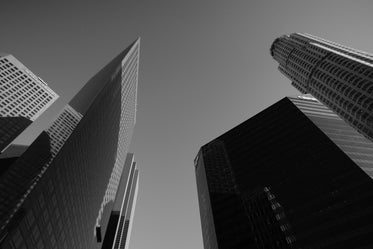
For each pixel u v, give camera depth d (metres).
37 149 106.06
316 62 152.12
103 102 145.00
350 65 129.00
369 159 97.44
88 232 124.75
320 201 88.44
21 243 61.50
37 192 68.06
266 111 153.62
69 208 91.94
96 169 138.12
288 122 133.38
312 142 112.75
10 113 173.38
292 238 84.88
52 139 118.69
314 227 82.31
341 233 75.38
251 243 95.06
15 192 82.75
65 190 87.81
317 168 100.75
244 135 149.12
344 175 90.38
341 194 85.50
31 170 95.31
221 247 98.94
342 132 116.44
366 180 84.12
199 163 161.50
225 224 107.38
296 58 173.00
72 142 96.12
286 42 191.25
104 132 152.50
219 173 135.38
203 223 131.88
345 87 126.06
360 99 115.88
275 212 97.81
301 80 168.00
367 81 115.50
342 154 97.69
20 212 60.56
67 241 93.12
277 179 110.06
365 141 111.94
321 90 145.50
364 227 72.44
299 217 89.00
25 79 196.88
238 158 137.88
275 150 125.12
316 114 133.25
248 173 124.69
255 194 111.81
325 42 164.62
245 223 103.50
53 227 78.31
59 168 83.06
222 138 162.25
